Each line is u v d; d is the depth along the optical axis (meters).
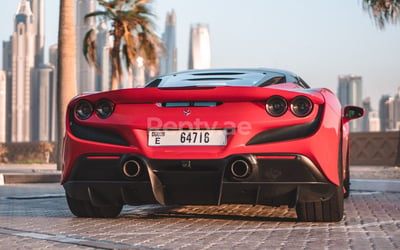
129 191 6.26
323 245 5.05
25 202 9.41
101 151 6.21
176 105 6.09
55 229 6.06
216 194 6.01
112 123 6.20
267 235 5.62
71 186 6.46
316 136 5.84
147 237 5.49
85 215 7.05
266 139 5.88
